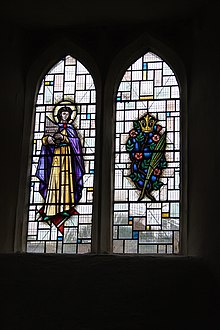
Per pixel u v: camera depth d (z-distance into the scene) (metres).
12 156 8.56
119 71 9.00
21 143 8.77
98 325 6.92
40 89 9.15
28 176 8.74
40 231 8.50
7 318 7.02
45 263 7.58
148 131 8.76
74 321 6.98
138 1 8.45
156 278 7.30
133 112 8.88
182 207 8.32
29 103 9.00
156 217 8.38
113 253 8.28
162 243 8.27
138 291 7.19
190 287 7.19
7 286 7.31
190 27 8.81
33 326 6.95
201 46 8.38
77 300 7.16
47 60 9.15
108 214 8.42
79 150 8.79
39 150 8.87
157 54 9.03
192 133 8.34
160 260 7.52
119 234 8.38
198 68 8.41
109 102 8.88
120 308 7.05
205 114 7.96
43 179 8.72
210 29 8.12
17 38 8.96
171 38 8.88
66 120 8.96
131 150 8.70
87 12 8.73
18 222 8.50
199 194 7.87
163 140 8.68
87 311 7.05
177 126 8.72
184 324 6.86
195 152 8.16
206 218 7.58
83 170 8.68
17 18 8.86
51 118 8.99
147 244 8.29
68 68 9.17
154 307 7.03
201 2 8.38
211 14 8.16
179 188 8.44
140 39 8.95
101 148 8.62
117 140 8.78
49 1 8.48
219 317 6.92
